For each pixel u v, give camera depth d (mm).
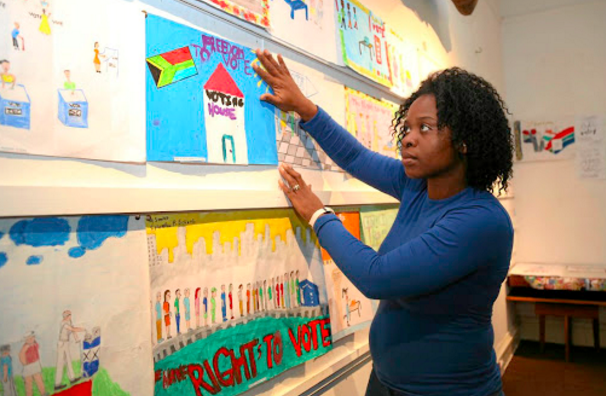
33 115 572
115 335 654
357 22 1355
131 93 695
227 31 896
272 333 952
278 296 978
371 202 1383
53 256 591
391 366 884
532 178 3523
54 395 581
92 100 640
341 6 1277
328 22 1213
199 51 822
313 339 1074
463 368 830
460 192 834
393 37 1605
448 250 736
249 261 908
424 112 800
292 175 993
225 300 845
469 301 812
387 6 1621
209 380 802
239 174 902
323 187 1176
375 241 1407
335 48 1229
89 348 622
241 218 896
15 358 546
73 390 600
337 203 1195
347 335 1254
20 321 554
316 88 1164
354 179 1338
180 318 757
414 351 847
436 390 837
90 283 629
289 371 1028
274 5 1012
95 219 641
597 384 2584
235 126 889
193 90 802
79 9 631
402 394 873
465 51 2598
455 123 769
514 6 3551
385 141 1529
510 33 3596
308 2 1134
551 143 3438
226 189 854
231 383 843
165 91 751
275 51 1027
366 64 1378
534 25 3502
